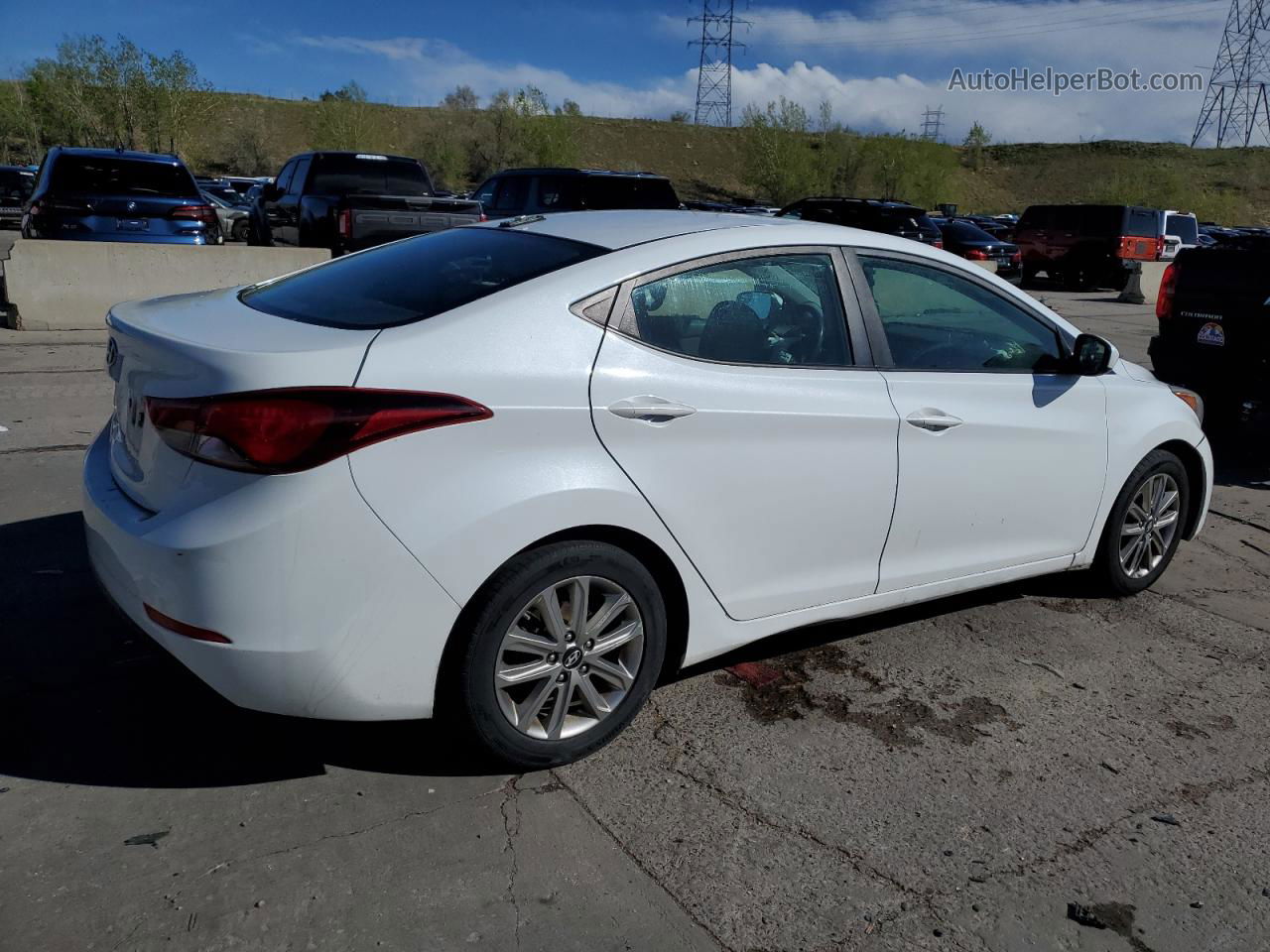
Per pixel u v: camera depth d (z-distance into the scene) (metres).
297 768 3.03
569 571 2.94
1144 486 4.62
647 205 15.47
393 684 2.75
